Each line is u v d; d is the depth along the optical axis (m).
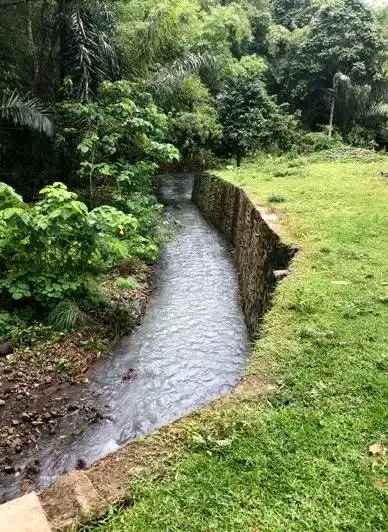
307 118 17.34
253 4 20.20
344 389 2.45
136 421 3.55
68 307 4.64
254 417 2.22
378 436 2.10
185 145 13.59
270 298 3.90
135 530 1.63
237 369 4.30
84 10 8.30
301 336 3.00
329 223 5.58
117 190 7.88
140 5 10.49
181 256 7.81
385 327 3.10
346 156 11.52
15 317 4.52
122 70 9.56
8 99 7.33
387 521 1.65
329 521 1.65
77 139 8.10
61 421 3.49
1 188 4.51
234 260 7.70
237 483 1.83
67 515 1.69
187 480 1.85
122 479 1.87
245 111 14.30
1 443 3.21
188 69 10.23
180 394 3.91
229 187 9.12
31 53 8.47
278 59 18.78
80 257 4.94
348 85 15.37
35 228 4.33
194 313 5.52
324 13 16.42
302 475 1.87
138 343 4.73
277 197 7.02
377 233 5.15
